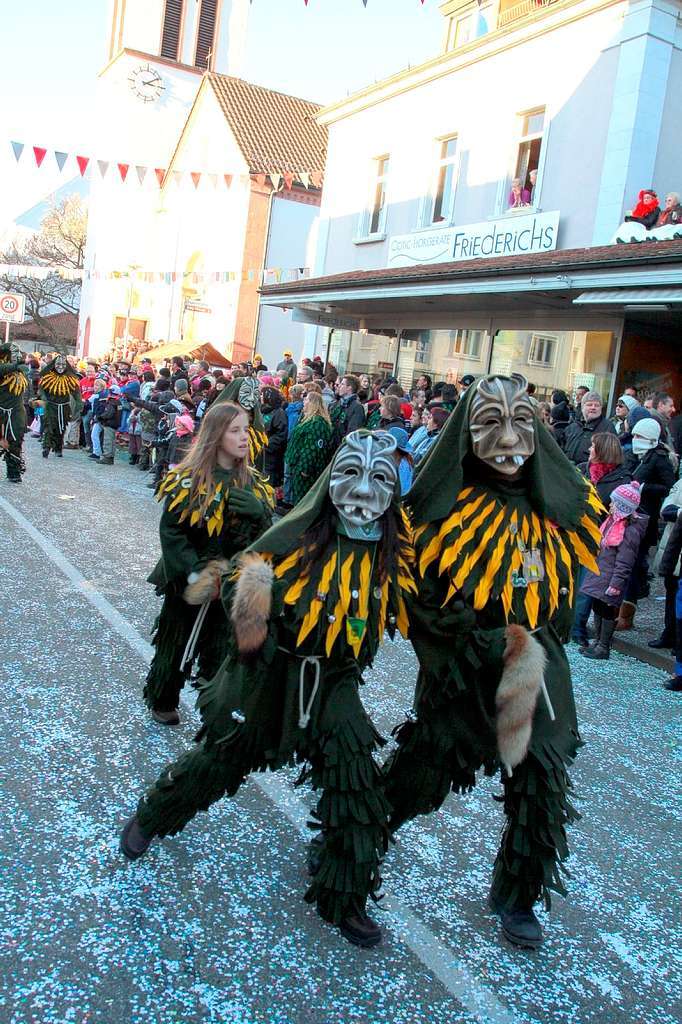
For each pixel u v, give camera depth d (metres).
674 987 2.81
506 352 13.85
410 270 14.86
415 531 2.86
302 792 3.82
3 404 11.10
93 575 7.07
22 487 11.13
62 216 52.69
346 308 17.05
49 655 5.12
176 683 4.22
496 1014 2.59
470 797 4.00
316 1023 2.46
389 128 17.94
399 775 2.99
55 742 4.00
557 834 2.83
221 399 4.63
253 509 3.79
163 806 2.96
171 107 39.34
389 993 2.62
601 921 3.15
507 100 14.74
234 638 2.63
